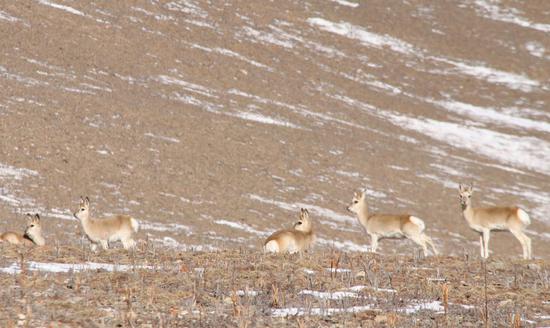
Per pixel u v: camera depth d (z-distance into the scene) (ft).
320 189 458.50
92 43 612.29
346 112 636.48
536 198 523.29
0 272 143.54
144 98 537.65
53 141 428.15
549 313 127.34
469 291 143.13
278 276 151.23
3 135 417.08
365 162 525.75
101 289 133.80
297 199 434.30
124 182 400.47
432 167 549.54
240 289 139.23
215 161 461.78
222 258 173.06
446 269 172.04
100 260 165.48
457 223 447.01
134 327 110.73
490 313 123.44
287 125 563.89
